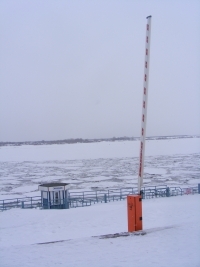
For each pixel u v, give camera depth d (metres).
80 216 15.12
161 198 21.69
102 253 6.27
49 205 20.59
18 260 6.08
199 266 5.34
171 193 25.67
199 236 7.26
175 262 5.57
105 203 21.81
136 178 43.06
